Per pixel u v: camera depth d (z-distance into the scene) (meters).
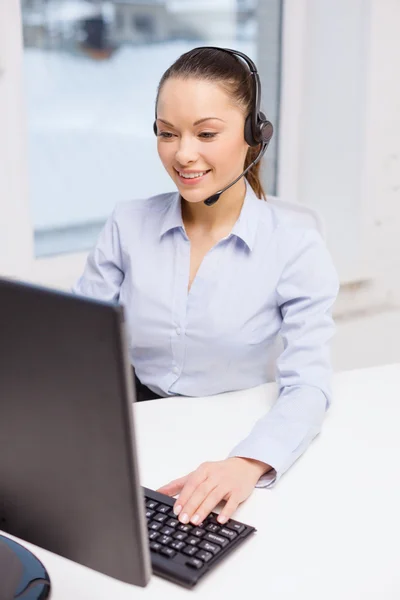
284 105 2.41
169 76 1.21
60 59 2.02
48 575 0.79
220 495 0.92
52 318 0.61
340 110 2.31
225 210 1.33
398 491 0.98
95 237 2.23
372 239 2.37
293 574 0.81
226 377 1.35
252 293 1.32
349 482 1.00
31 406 0.64
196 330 1.33
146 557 0.66
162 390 1.39
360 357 2.42
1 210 1.91
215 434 1.14
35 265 2.04
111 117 2.15
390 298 2.48
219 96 1.18
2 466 0.69
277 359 1.30
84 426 0.62
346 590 0.79
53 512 0.68
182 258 1.35
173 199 1.42
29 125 2.02
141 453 1.07
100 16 2.05
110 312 0.58
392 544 0.87
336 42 2.27
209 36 2.26
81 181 2.15
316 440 1.13
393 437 1.13
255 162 1.33
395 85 2.25
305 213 1.57
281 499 0.96
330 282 1.31
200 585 0.79
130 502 0.63
